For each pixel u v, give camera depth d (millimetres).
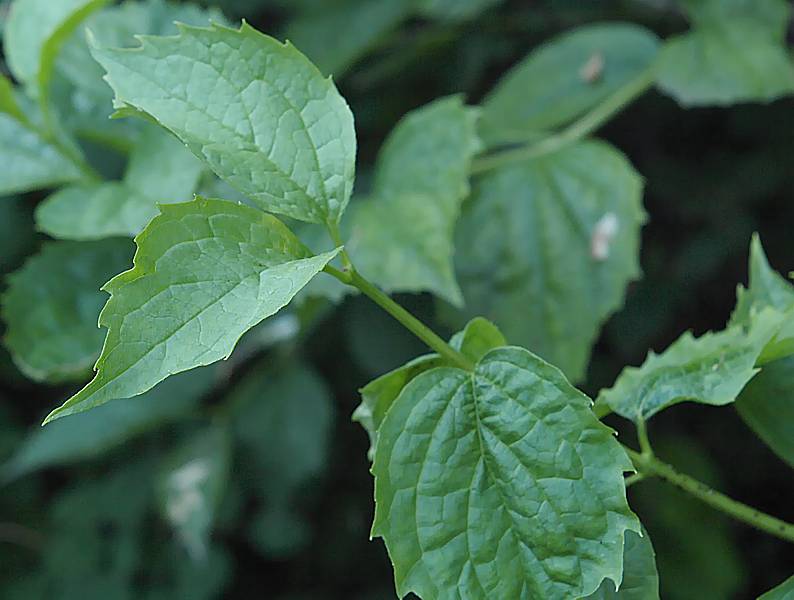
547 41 1073
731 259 1131
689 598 1092
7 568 1074
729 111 1105
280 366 939
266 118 506
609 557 476
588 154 782
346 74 1057
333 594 1190
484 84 1101
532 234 764
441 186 690
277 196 500
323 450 917
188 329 460
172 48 509
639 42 869
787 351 527
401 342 880
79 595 1038
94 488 1035
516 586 479
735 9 862
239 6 1006
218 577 1058
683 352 531
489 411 489
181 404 867
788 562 1250
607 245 748
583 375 743
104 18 725
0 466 1071
